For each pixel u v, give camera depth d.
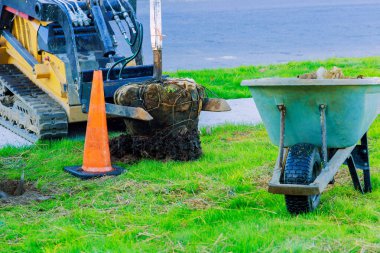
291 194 7.10
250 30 60.25
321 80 6.97
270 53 35.31
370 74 18.22
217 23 78.69
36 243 6.97
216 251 6.40
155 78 10.77
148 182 9.13
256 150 10.66
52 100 12.70
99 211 7.95
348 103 7.12
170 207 8.04
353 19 74.44
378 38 44.06
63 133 12.13
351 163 8.15
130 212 7.88
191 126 10.55
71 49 11.62
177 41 48.19
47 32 12.67
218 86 17.69
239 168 9.56
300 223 7.02
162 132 10.41
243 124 12.98
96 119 9.84
